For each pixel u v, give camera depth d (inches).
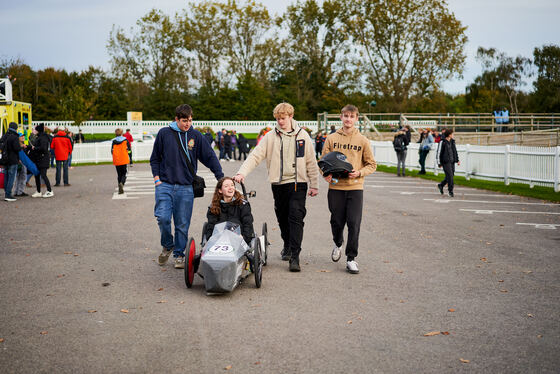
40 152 591.5
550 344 181.6
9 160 556.4
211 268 229.0
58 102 2677.2
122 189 620.4
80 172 967.0
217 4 2913.4
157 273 278.8
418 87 2454.5
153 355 170.9
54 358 168.4
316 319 205.8
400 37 2420.0
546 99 2918.3
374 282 260.2
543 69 3063.5
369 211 489.1
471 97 3070.9
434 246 343.3
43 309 217.5
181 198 286.5
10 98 1010.7
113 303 226.2
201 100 2812.5
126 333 190.4
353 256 281.0
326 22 2952.8
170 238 292.4
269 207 509.7
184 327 196.5
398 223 426.6
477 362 166.4
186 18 2960.1
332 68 2987.2
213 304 225.3
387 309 218.5
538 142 1408.7
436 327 197.6
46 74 2977.4
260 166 1147.9
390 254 321.4
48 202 552.7
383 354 172.2
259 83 2913.4
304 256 317.4
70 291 243.9
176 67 2970.0
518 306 223.3
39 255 316.5
